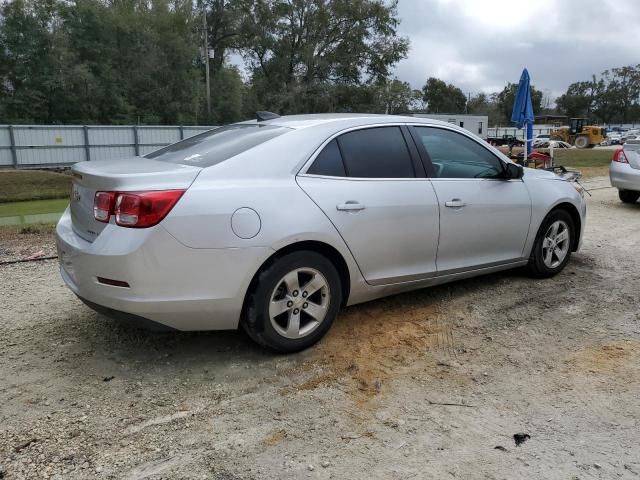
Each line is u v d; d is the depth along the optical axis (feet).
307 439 8.98
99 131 86.84
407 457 8.52
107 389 10.52
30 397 10.19
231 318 11.02
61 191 63.41
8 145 80.28
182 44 142.72
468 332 13.30
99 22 133.18
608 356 12.02
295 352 11.96
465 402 10.12
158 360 11.71
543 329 13.52
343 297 12.73
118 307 10.29
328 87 151.12
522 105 43.39
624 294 16.08
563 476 8.09
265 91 161.79
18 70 124.47
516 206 15.65
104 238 10.19
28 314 14.29
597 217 29.48
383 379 10.98
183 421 9.47
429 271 13.83
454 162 14.67
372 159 12.87
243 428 9.27
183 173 10.59
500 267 15.90
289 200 11.21
